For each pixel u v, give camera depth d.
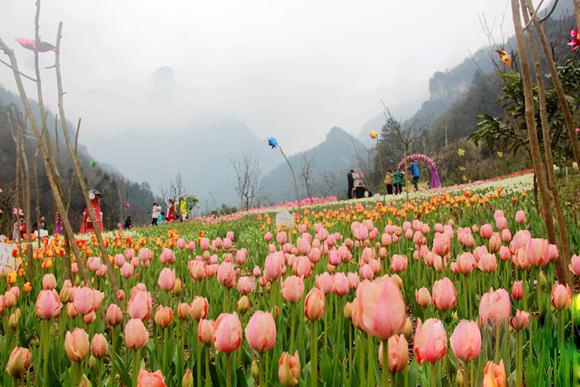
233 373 2.38
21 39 3.38
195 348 2.63
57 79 3.46
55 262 6.52
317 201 26.27
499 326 2.00
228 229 12.96
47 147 3.54
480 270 3.85
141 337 2.10
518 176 23.41
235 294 4.34
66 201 4.67
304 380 2.30
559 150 7.20
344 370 2.29
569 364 2.07
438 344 1.57
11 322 2.93
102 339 2.34
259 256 6.97
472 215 8.30
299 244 4.37
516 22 3.27
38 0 3.37
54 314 2.49
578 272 3.20
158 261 6.82
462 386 2.13
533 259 2.89
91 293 2.86
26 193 5.09
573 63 6.05
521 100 6.53
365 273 3.51
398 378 2.18
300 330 2.72
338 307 3.07
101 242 3.40
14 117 5.18
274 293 3.27
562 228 3.27
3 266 5.19
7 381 2.38
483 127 7.05
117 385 2.53
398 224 8.71
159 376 1.59
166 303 3.52
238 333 1.88
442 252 3.84
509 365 2.17
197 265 3.59
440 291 2.47
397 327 1.45
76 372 2.21
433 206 9.48
